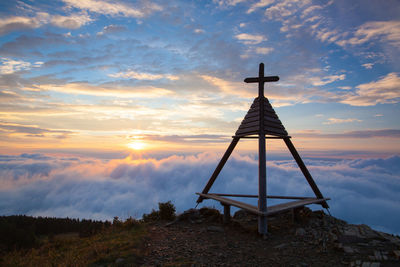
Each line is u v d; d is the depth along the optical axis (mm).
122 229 8648
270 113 7516
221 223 8273
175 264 4895
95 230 9914
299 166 8141
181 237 6914
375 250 5270
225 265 4910
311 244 5953
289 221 7934
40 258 7043
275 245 6078
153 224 8617
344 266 4664
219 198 8250
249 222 8336
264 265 4902
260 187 6863
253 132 7312
